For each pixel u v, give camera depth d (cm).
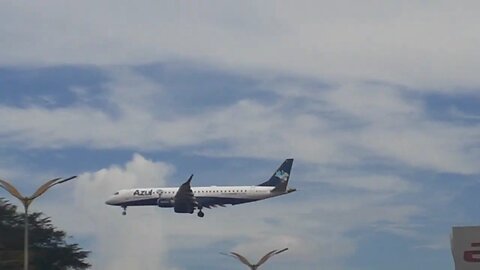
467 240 6531
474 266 6506
